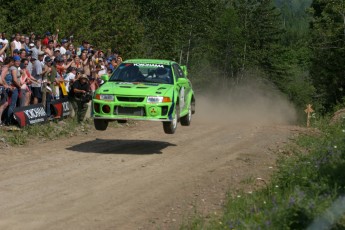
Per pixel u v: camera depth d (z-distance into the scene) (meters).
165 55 76.88
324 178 9.93
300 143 16.52
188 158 13.94
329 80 58.94
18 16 33.78
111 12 53.41
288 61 110.75
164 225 8.24
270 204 8.62
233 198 9.62
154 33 77.19
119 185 10.72
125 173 11.87
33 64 18.45
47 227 8.02
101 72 23.86
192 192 10.25
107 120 14.81
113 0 54.59
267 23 95.56
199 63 86.50
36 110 17.84
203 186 10.74
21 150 14.36
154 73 15.52
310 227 7.57
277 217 7.80
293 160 12.80
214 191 10.34
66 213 8.75
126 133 18.75
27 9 33.84
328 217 7.79
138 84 14.86
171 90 14.67
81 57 22.62
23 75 17.45
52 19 34.94
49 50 21.55
